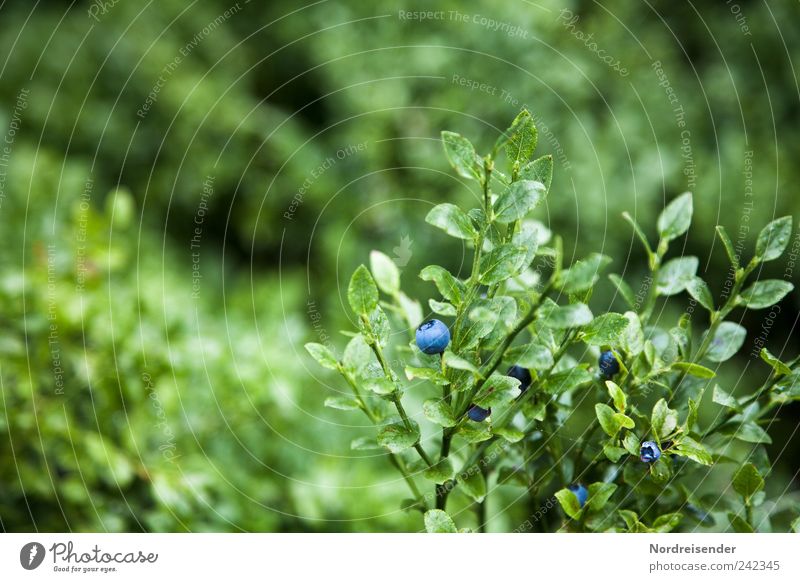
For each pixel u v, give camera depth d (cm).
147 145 138
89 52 136
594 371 59
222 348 73
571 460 59
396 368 66
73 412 70
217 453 73
